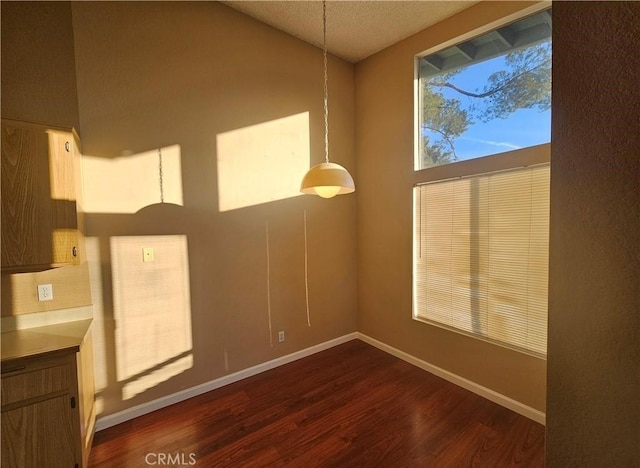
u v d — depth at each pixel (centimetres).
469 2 251
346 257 364
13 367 154
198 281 263
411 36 301
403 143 312
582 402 61
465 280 268
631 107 53
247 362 292
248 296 291
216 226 271
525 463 188
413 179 305
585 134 59
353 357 329
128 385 233
